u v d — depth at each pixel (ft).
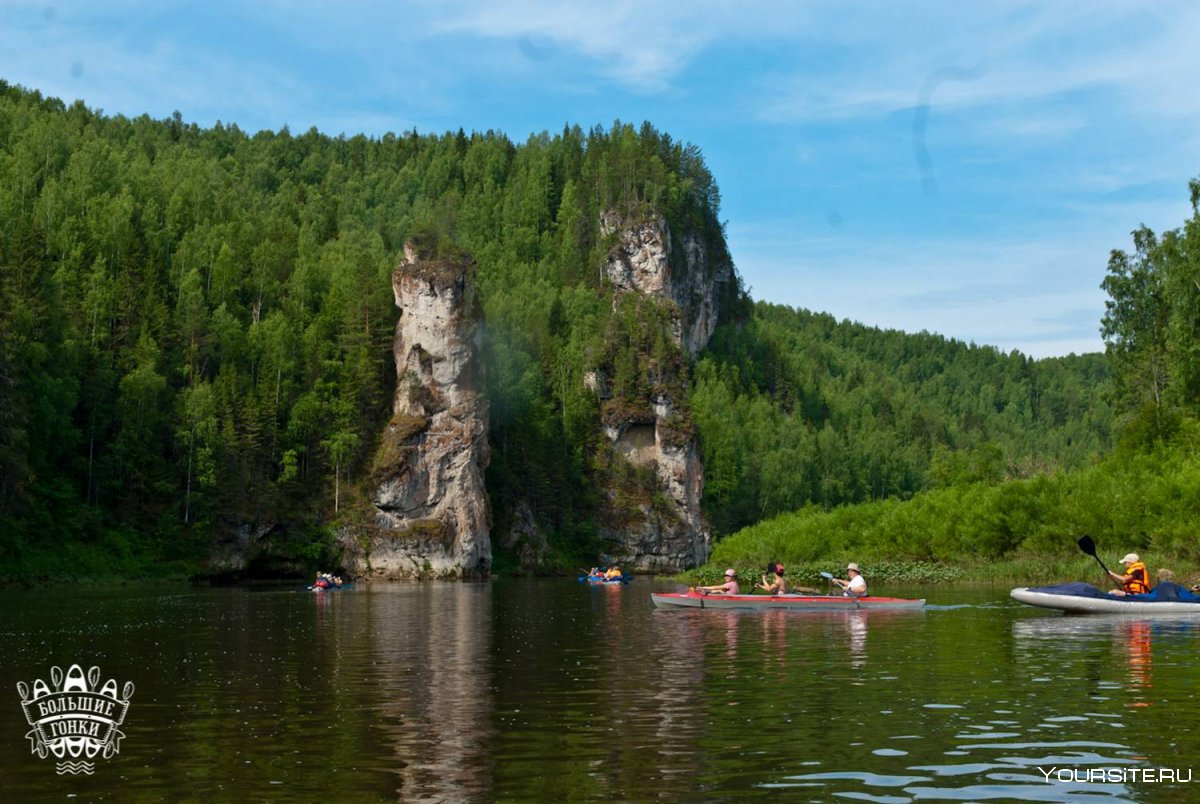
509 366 503.20
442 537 375.66
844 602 142.20
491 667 83.71
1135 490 205.16
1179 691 66.28
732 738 53.83
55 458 308.60
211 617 145.07
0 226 415.85
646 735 54.85
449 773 47.50
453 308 396.16
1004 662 81.30
